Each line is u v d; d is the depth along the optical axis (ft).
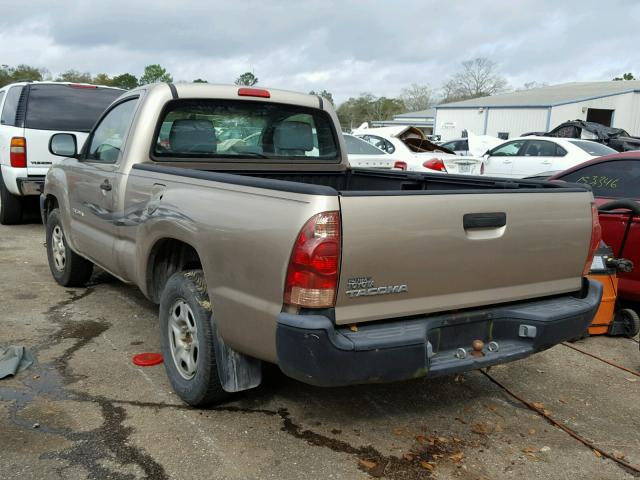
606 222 17.74
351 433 11.24
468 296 10.28
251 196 9.77
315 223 8.63
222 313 10.32
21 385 12.73
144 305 18.29
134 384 12.92
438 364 9.84
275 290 9.16
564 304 11.40
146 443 10.61
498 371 14.49
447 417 12.05
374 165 34.60
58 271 19.93
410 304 9.65
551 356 15.60
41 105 28.25
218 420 11.50
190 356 11.84
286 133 16.30
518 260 10.69
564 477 10.12
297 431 11.21
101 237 15.55
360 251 8.89
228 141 15.25
